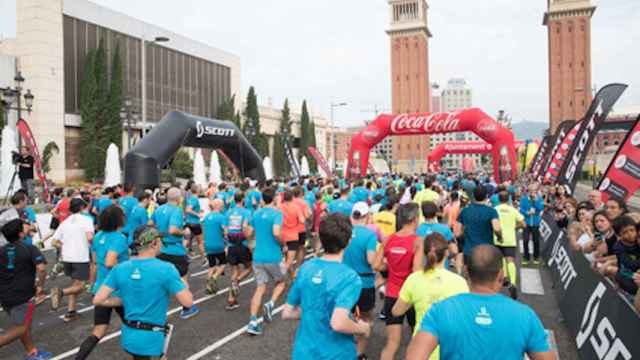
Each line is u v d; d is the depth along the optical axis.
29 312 5.30
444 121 21.41
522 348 2.22
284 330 6.48
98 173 46.44
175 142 14.44
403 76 106.75
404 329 6.51
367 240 5.22
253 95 71.31
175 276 3.93
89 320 7.02
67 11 45.69
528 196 11.36
